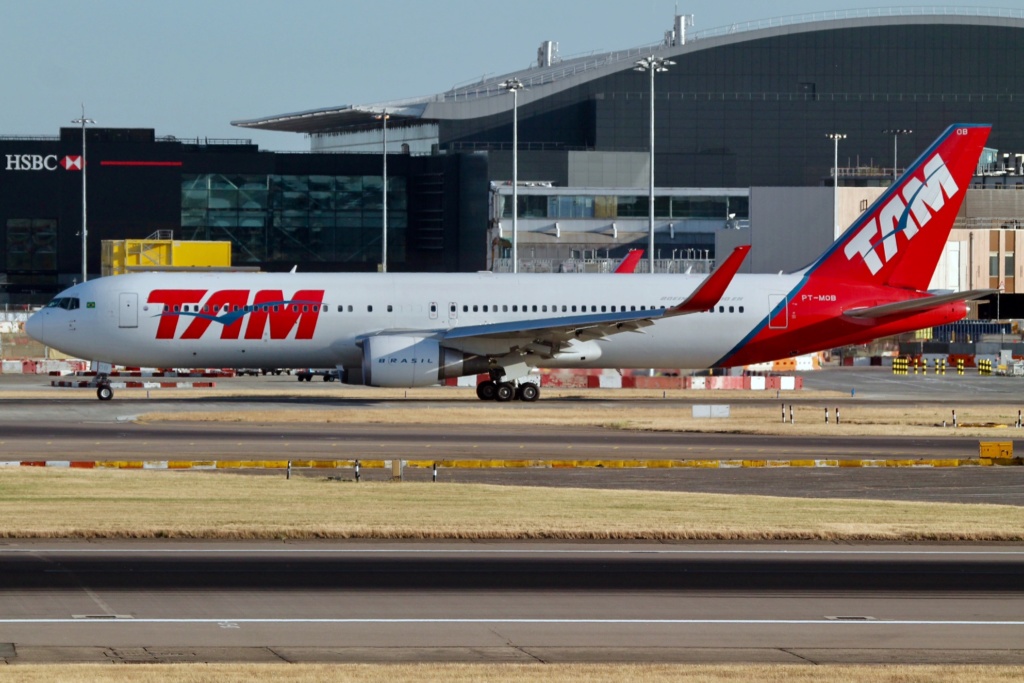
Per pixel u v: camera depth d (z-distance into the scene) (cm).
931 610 8769
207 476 14800
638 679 6888
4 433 19488
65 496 12988
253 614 8425
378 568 9944
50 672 6800
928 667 7206
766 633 8131
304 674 6869
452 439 19325
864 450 18512
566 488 14388
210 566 9912
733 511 12656
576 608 8725
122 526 11131
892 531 11512
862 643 7912
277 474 15500
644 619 8444
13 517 11581
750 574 9906
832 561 10444
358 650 7606
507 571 9906
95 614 8350
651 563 10288
